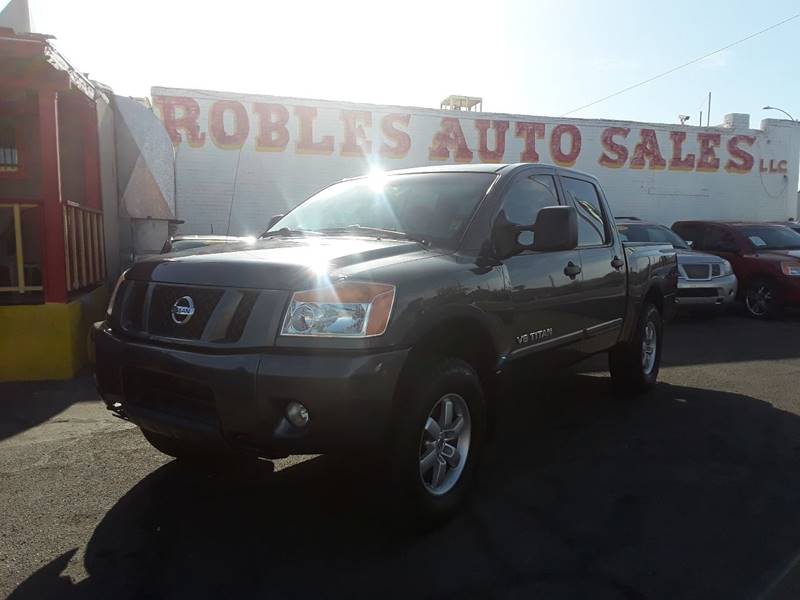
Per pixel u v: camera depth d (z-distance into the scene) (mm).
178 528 3537
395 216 4277
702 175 19750
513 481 4172
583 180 5484
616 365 6129
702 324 11258
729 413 5719
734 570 3100
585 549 3297
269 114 15445
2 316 6879
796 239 12883
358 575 3047
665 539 3402
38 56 6574
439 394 3350
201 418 3172
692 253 11602
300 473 4301
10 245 9922
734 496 3943
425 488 3342
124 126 11438
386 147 16375
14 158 10156
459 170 4570
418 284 3295
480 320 3660
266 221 15641
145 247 11617
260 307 3086
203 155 15164
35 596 2871
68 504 3846
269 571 3088
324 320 3023
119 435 5129
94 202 9828
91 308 8211
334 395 2926
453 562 3166
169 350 3205
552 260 4531
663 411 5789
